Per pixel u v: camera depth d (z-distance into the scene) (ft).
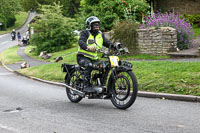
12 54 91.56
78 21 75.97
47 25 81.15
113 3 65.72
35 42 83.61
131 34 52.11
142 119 17.53
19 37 136.98
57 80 40.37
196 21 85.15
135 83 19.51
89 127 16.30
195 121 16.66
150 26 54.13
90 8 70.64
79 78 23.21
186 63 33.60
